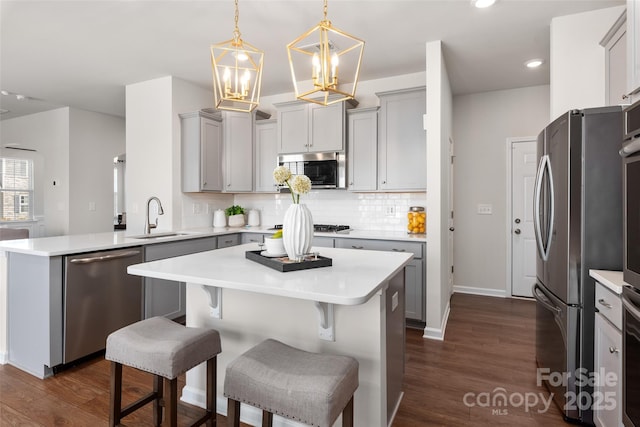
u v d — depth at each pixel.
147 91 4.20
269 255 1.91
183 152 4.14
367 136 3.77
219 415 1.98
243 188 4.39
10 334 2.59
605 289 1.70
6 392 2.21
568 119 1.86
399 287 2.10
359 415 1.73
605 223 1.81
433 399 2.15
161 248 3.18
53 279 2.39
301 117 4.02
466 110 4.55
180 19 2.79
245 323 1.96
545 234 2.18
